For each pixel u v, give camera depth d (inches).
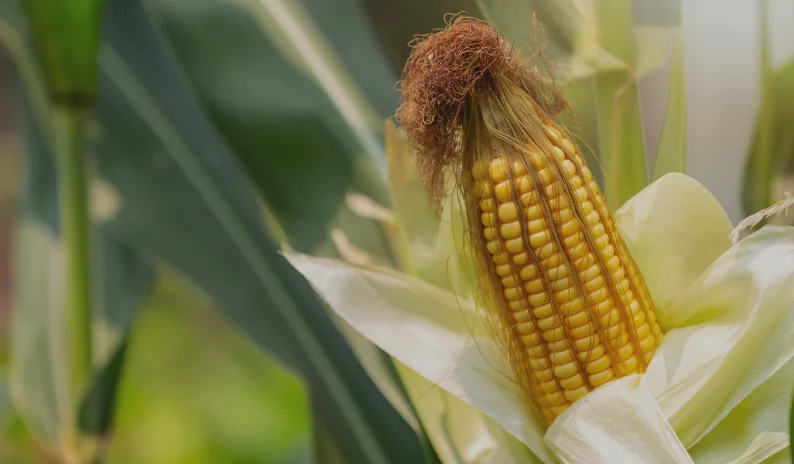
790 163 42.8
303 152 44.0
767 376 36.6
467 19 37.5
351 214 43.6
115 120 46.8
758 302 36.4
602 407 36.7
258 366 69.2
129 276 50.6
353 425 42.9
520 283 36.7
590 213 36.6
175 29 44.8
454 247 38.8
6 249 91.2
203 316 73.0
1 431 57.0
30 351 47.8
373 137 43.7
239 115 44.3
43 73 43.3
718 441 37.1
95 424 43.8
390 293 38.2
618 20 38.0
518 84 37.0
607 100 38.3
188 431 66.5
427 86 36.8
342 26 44.9
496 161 36.4
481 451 38.6
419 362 37.8
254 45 44.6
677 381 36.8
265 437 65.7
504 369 37.9
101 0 42.8
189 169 46.2
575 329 36.7
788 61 42.7
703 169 43.1
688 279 37.5
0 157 92.4
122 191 46.1
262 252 45.0
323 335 43.8
